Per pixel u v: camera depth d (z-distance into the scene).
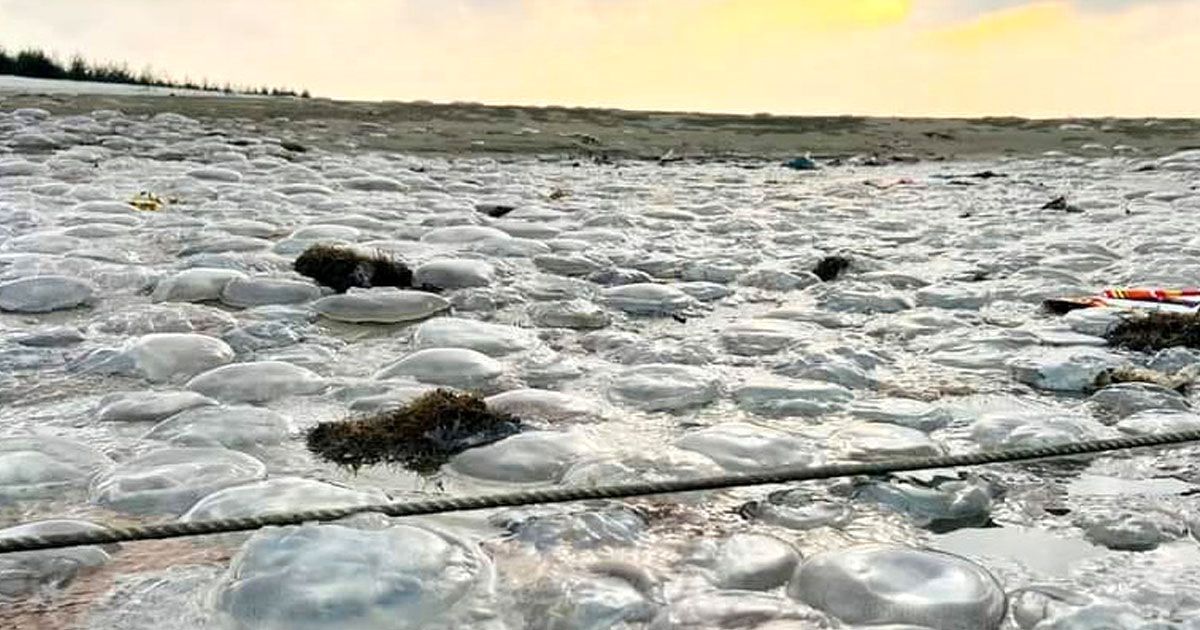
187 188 8.61
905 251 6.63
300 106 19.38
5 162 9.47
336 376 3.67
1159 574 2.24
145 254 5.83
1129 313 4.57
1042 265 6.02
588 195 9.57
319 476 2.75
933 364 3.96
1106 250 6.53
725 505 2.57
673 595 2.13
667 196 9.68
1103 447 2.88
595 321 4.59
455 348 3.86
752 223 7.70
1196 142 16.67
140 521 2.43
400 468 2.82
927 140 17.56
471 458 2.84
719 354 4.07
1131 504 2.59
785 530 2.46
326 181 9.52
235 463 2.73
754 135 17.88
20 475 2.62
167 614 2.01
